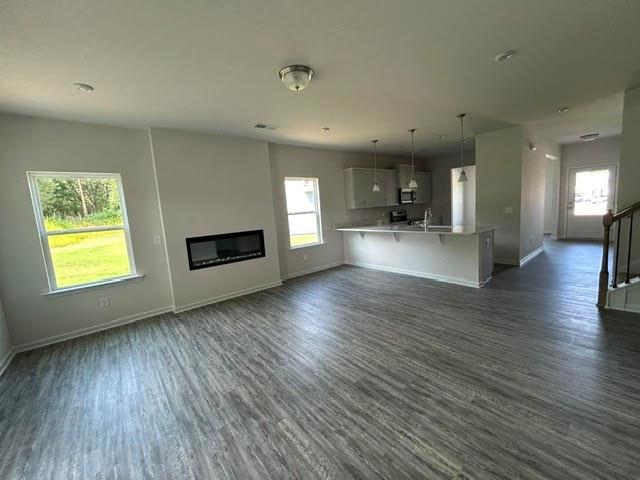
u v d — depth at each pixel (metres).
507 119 4.30
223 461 1.59
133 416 2.00
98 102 2.84
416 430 1.71
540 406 1.82
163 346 3.04
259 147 4.86
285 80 2.39
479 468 1.43
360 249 6.17
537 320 3.03
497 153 5.12
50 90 2.51
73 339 3.37
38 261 3.22
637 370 2.12
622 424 1.64
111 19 1.65
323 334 3.08
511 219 5.10
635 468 1.38
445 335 2.85
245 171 4.70
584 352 2.38
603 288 3.21
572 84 2.99
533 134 5.37
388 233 5.54
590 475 1.36
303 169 5.74
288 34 1.91
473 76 2.69
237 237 4.64
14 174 3.07
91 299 3.53
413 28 1.91
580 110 3.94
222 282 4.50
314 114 3.60
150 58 2.10
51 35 1.76
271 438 1.73
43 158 3.21
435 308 3.57
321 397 2.07
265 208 4.96
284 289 4.87
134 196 3.80
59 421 1.99
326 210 6.17
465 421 1.75
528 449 1.52
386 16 1.77
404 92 3.02
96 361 2.80
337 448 1.62
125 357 2.85
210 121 3.66
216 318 3.74
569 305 3.36
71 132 3.36
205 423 1.89
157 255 4.00
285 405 2.01
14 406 2.17
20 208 3.11
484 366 2.29
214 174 4.36
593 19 1.88
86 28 1.71
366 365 2.43
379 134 4.89
